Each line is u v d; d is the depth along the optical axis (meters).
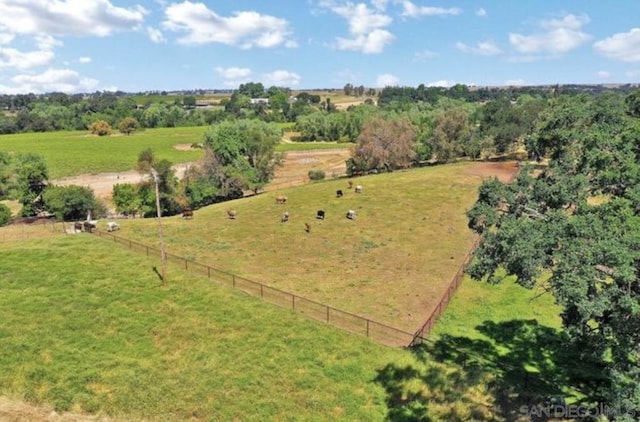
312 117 169.75
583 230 15.67
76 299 29.30
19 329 25.88
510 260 17.16
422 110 172.12
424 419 21.02
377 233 46.88
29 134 183.12
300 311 30.08
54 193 59.16
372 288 34.91
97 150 135.88
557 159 20.14
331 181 74.50
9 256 35.41
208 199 69.06
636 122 18.98
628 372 16.94
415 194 60.62
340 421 20.81
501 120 92.44
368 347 26.14
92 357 23.98
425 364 24.84
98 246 38.34
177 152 134.75
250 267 38.34
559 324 30.48
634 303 14.16
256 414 20.86
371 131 82.31
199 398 21.56
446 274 37.69
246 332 26.80
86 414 20.48
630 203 16.12
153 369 23.36
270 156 77.81
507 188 19.75
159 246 41.66
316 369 24.06
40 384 21.84
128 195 60.53
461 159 92.00
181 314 28.27
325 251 42.31
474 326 30.09
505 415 21.19
